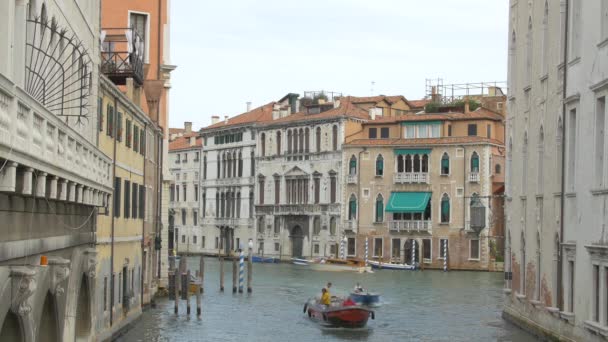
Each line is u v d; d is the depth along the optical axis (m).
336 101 81.31
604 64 21.06
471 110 76.25
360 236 75.62
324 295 36.22
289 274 64.38
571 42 24.36
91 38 21.36
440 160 72.06
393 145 74.06
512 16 33.03
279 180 84.31
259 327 33.50
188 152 99.00
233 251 89.38
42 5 14.91
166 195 42.19
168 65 41.94
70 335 17.52
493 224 70.00
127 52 29.88
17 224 12.21
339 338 30.97
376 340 30.45
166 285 42.09
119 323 27.05
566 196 24.48
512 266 32.38
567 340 24.08
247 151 88.62
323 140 79.25
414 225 72.56
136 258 30.97
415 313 38.84
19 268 11.59
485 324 33.81
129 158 28.75
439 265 71.56
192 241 97.44
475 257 70.25
